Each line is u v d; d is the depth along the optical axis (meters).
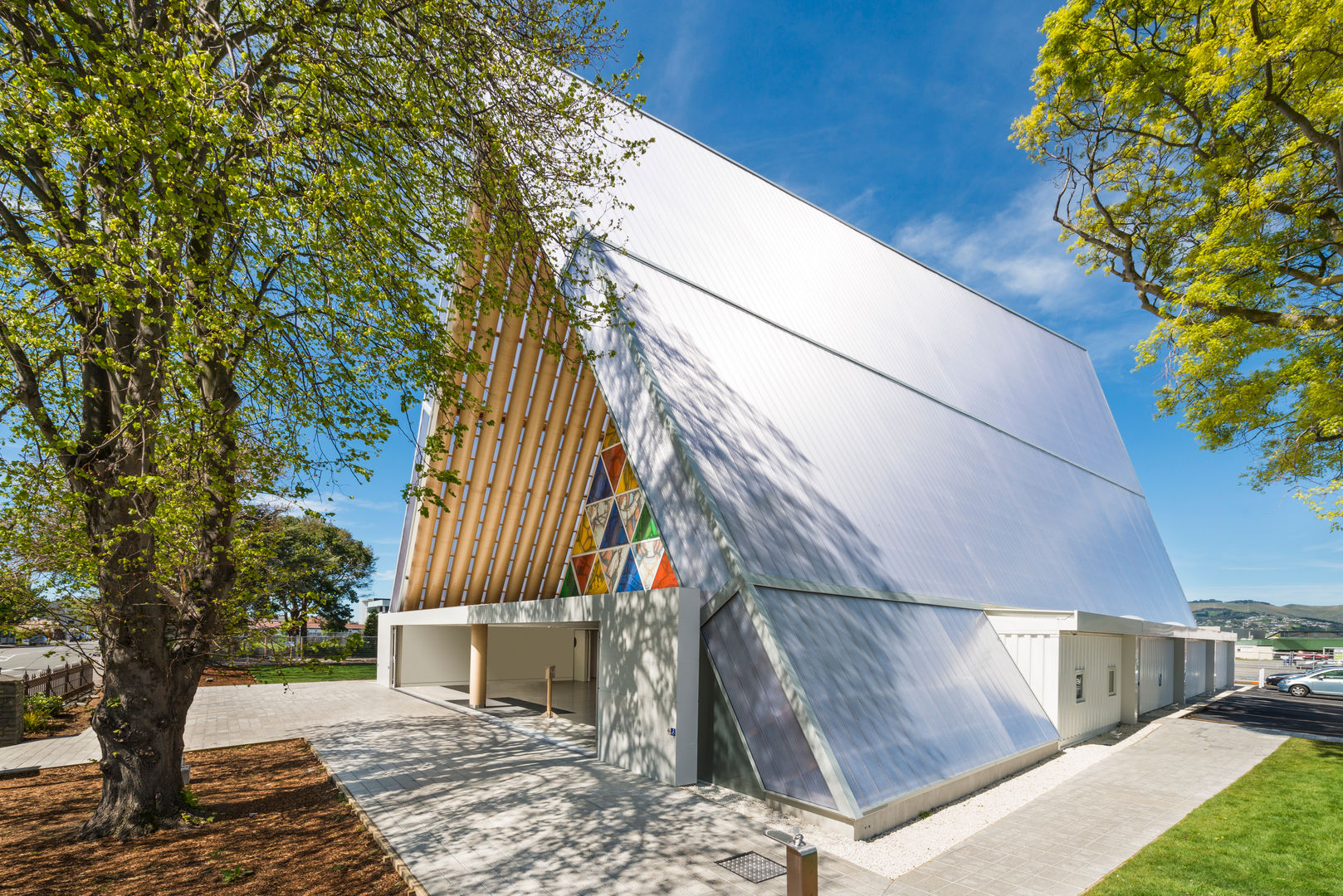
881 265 21.02
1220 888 6.32
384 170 7.52
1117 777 10.70
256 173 6.75
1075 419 25.98
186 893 5.84
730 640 9.36
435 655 22.92
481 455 16.84
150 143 5.74
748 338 13.75
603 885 6.17
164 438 6.58
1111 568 20.02
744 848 7.14
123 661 7.30
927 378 18.52
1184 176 13.70
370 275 7.40
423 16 7.60
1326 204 11.70
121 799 7.37
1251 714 18.28
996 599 13.95
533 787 9.41
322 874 6.39
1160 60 12.59
